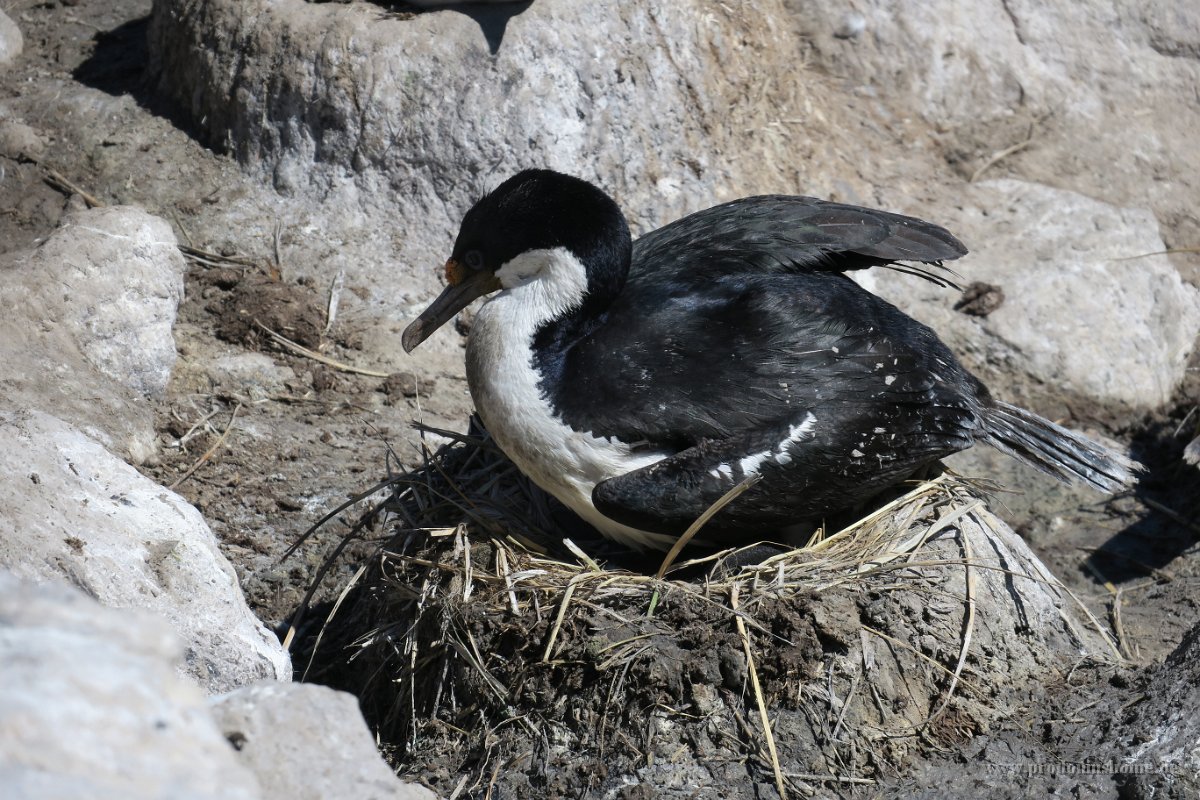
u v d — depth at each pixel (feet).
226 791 13.26
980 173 52.19
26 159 46.09
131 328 38.11
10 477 26.73
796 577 29.86
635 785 27.73
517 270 32.32
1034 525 41.91
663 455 31.04
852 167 50.31
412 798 18.31
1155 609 37.42
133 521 27.91
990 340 46.09
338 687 33.19
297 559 35.88
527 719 29.27
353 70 44.60
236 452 38.29
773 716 28.53
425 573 31.68
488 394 31.83
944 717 29.30
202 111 46.83
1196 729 27.30
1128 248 49.49
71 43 52.19
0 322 35.83
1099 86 54.95
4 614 14.24
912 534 31.42
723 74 47.80
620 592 29.78
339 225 45.01
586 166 45.14
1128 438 45.44
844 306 32.27
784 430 30.35
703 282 32.81
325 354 42.34
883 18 52.90
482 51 44.65
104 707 13.26
